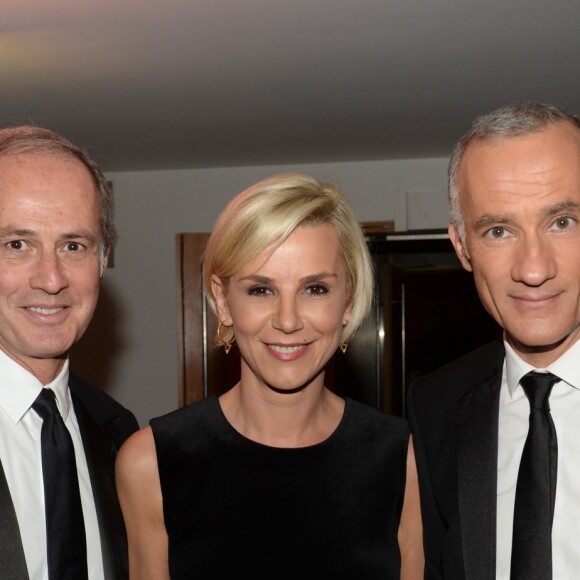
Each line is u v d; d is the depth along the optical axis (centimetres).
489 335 482
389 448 200
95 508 193
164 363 664
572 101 462
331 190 187
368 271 194
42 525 185
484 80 419
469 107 469
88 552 190
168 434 197
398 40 357
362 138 548
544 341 171
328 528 193
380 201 625
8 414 188
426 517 194
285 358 186
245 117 487
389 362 479
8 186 181
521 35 353
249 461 195
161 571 197
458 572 182
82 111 468
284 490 194
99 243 195
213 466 195
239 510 193
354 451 198
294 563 191
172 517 194
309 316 185
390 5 317
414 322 484
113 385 669
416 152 596
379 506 196
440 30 346
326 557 192
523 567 168
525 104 175
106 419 212
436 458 193
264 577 191
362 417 202
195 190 658
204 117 485
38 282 182
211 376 649
